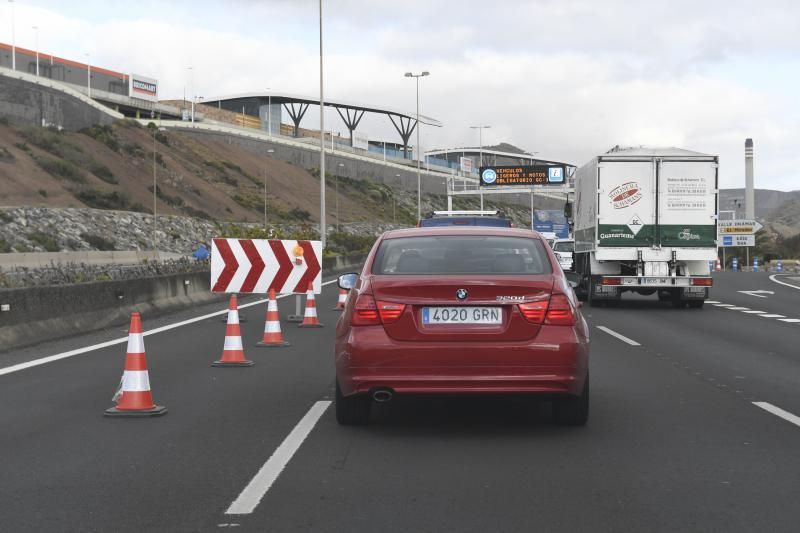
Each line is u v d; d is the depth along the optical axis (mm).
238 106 163375
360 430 7480
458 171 159625
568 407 7523
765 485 5656
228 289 17484
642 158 21828
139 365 8219
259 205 100500
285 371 11047
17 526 4836
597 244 21984
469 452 6641
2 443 6930
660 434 7281
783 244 147875
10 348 12812
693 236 21875
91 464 6250
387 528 4777
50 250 55094
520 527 4793
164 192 86750
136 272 26984
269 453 6602
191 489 5590
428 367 6930
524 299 7020
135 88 120062
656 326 17562
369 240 79625
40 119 87875
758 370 11195
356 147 158250
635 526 4805
